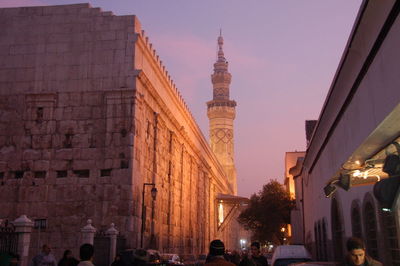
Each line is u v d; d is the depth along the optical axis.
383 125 6.23
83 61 31.44
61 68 31.47
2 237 16.69
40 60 31.73
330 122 18.39
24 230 16.84
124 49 31.33
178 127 44.78
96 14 32.22
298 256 17.19
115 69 30.98
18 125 30.66
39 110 30.84
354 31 10.69
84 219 28.59
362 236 13.00
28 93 31.05
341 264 6.39
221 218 92.50
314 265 9.27
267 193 54.25
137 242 29.30
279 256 17.28
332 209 19.52
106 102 30.42
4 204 29.31
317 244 28.34
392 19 8.70
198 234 56.19
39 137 30.31
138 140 30.64
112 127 29.92
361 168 8.55
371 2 9.13
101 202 28.73
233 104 153.50
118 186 28.83
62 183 29.39
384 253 10.54
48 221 28.77
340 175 8.98
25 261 16.70
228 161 146.38
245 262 10.04
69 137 30.22
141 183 31.16
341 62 12.77
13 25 32.56
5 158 30.16
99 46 31.58
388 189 6.20
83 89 30.91
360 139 12.83
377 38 9.69
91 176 29.31
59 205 29.00
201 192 60.38
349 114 14.42
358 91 12.77
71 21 32.28
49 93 30.81
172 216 40.59
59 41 31.97
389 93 9.38
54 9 32.62
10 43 32.25
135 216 29.19
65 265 10.65
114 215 28.34
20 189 29.48
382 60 9.84
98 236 25.84
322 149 22.86
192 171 53.56
